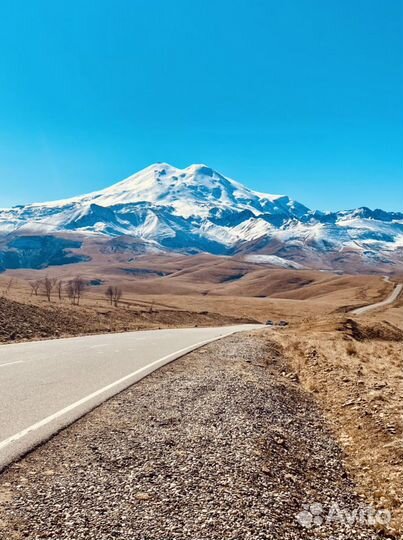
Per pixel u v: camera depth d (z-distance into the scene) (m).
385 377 15.21
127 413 9.33
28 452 6.81
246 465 7.02
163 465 6.72
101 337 27.75
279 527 5.46
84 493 5.68
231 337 30.91
